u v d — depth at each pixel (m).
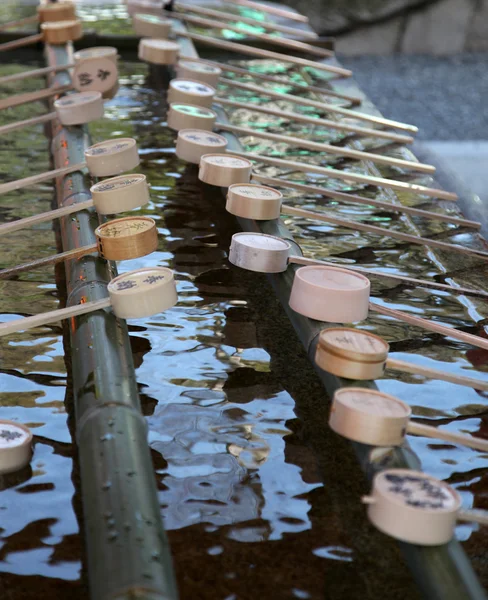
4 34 4.92
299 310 1.92
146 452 1.50
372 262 2.63
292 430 1.78
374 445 1.51
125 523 1.28
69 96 3.26
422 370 1.69
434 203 3.15
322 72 4.85
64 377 1.93
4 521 1.49
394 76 8.84
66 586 1.36
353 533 1.50
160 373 1.95
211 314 2.25
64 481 1.59
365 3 9.15
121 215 2.87
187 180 3.20
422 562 1.30
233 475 1.63
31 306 2.25
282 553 1.45
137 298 1.84
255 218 2.39
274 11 5.49
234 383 1.94
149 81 4.43
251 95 4.32
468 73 9.08
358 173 3.40
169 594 1.17
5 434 1.64
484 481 1.67
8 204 2.92
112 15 5.55
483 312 2.38
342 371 1.66
